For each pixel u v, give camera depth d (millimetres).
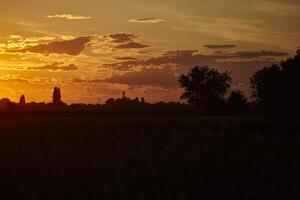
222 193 17578
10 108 98250
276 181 19562
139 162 23953
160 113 97750
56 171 21328
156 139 34656
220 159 23641
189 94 99812
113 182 19031
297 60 78625
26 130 42062
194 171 21531
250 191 17906
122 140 34312
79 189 18281
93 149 29312
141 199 16797
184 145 31094
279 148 30250
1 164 22766
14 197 17844
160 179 19609
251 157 25484
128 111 101562
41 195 17844
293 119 70375
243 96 94250
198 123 55844
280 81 77125
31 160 23906
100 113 97125
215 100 97188
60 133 39000
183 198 16766
